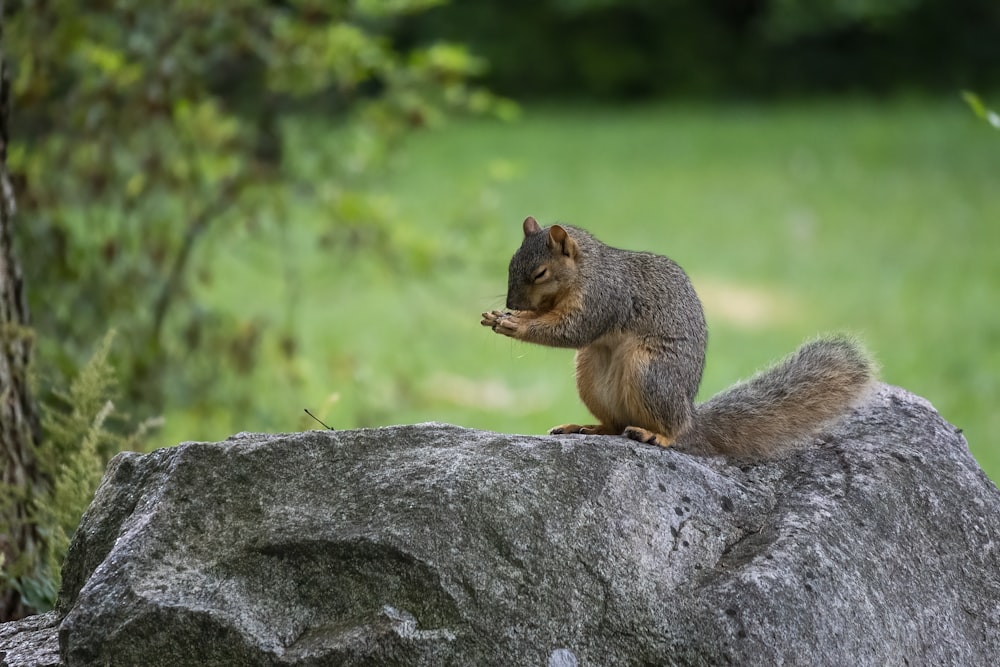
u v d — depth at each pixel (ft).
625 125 129.90
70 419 25.00
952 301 69.36
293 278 48.42
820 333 24.02
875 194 97.45
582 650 17.60
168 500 18.70
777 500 20.21
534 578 17.84
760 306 69.46
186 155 38.96
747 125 127.24
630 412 23.32
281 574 18.04
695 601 17.97
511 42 141.28
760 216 91.71
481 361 60.18
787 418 22.57
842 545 19.35
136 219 39.75
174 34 37.19
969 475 21.72
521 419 51.34
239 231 43.42
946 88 138.21
